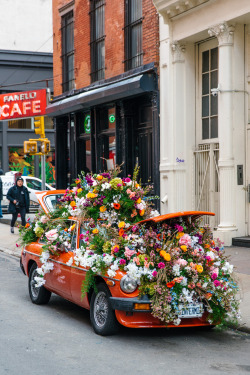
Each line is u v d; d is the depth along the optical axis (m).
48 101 23.47
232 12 13.57
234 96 13.94
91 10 20.14
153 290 7.00
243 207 14.09
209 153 15.15
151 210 8.58
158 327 7.59
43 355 6.66
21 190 19.03
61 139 23.19
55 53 23.08
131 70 17.59
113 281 7.21
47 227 9.39
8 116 24.89
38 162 37.59
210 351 6.96
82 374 6.00
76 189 8.67
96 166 19.84
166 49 16.02
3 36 39.19
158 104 16.42
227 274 7.71
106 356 6.67
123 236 7.52
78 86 21.25
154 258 7.26
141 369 6.21
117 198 8.38
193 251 7.50
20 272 12.81
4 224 22.62
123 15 18.17
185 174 15.80
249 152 14.02
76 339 7.39
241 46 14.05
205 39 15.42
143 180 17.78
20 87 36.66
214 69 15.21
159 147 16.45
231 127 13.88
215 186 15.04
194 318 7.45
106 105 19.22
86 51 20.55
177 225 7.73
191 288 7.20
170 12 15.51
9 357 6.54
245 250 13.22
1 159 36.94
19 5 39.53
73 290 8.17
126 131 18.17
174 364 6.41
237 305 7.61
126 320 7.19
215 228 14.84
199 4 14.47
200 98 15.73
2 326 8.01
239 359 6.66
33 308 9.29
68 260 8.31
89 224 8.12
